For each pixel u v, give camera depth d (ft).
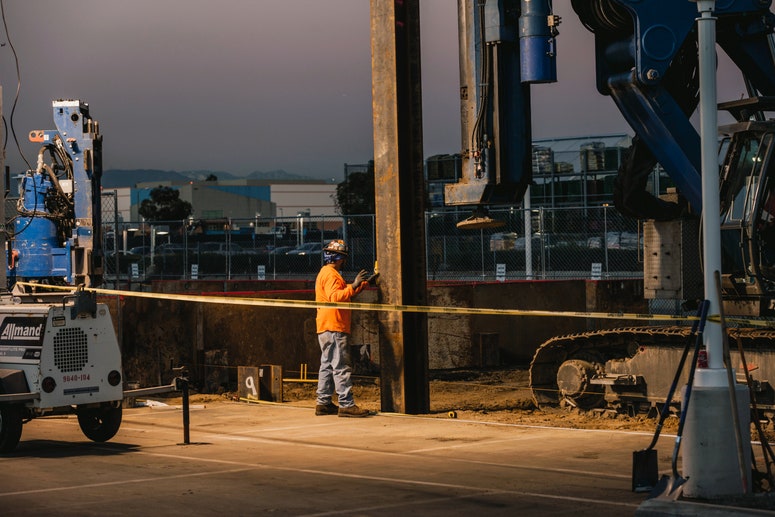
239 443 39.52
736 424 26.04
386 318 47.85
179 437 41.34
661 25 42.68
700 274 43.98
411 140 47.57
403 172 47.42
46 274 46.19
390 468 33.37
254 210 436.35
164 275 124.77
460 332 69.62
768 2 43.47
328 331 46.98
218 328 59.62
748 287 41.01
